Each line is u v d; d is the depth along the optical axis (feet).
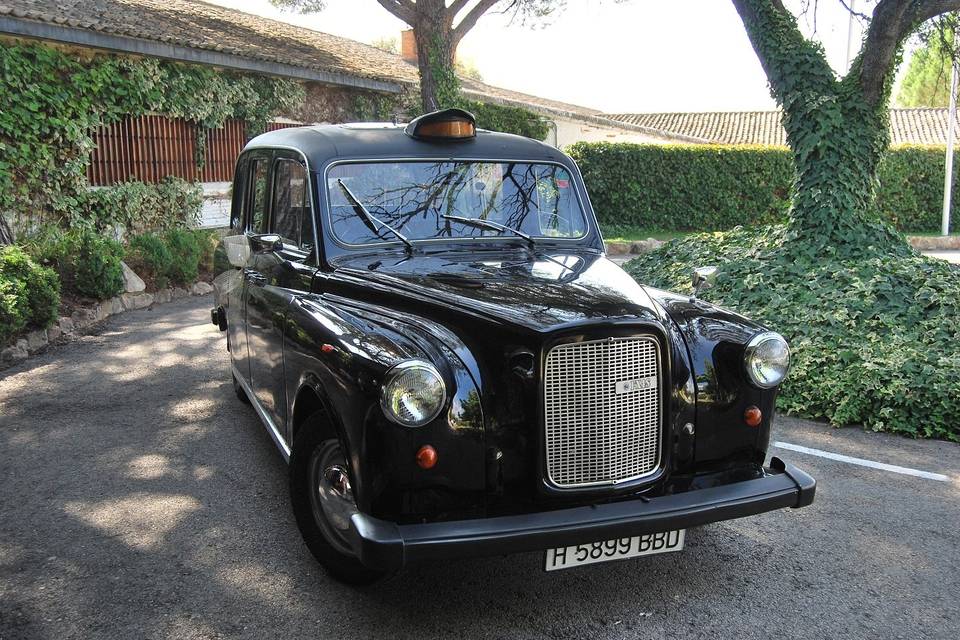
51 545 12.57
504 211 14.49
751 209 70.74
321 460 11.21
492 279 11.96
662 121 123.65
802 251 29.22
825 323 23.25
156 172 44.47
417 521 9.58
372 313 11.41
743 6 31.73
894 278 25.07
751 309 25.63
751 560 12.37
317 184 13.42
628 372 10.28
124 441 17.42
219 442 17.39
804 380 20.63
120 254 33.53
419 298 11.23
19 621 10.38
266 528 13.28
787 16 30.99
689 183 70.33
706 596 11.30
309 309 12.00
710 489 10.52
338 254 13.06
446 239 13.76
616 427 10.26
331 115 58.54
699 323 11.65
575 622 10.61
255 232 16.79
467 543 9.21
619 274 12.80
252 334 15.58
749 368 11.07
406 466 9.53
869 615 10.85
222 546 12.62
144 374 23.00
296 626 10.42
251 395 16.52
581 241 14.82
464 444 9.73
